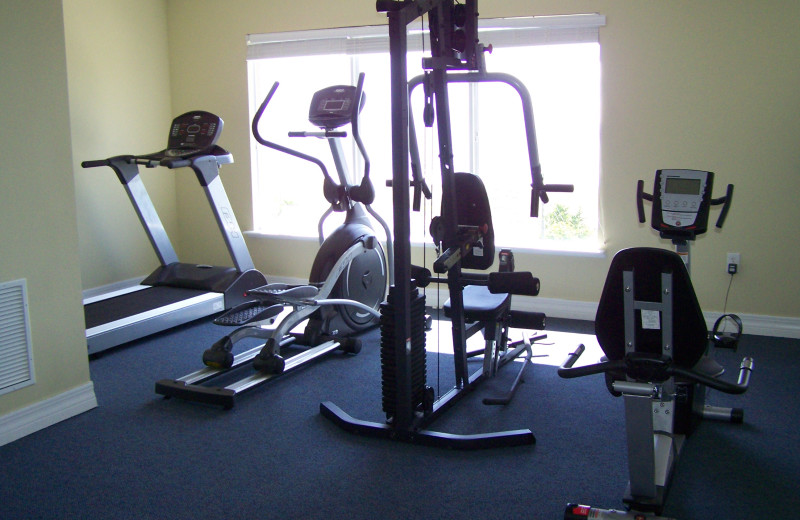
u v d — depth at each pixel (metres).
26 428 2.96
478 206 3.15
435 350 4.09
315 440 2.89
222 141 5.59
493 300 3.40
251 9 5.29
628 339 2.11
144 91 5.46
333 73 5.22
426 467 2.64
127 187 4.76
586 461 2.66
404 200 2.69
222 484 2.54
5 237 2.86
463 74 2.83
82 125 4.96
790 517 2.27
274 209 5.66
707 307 4.29
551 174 4.66
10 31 2.83
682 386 2.66
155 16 5.51
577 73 4.48
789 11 3.87
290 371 3.57
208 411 3.20
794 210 4.02
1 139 2.82
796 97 3.92
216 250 5.79
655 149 4.27
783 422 2.98
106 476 2.60
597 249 4.53
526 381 3.51
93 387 3.28
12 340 2.91
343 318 4.14
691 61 4.11
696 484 2.48
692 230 2.74
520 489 2.47
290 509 2.37
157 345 4.20
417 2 2.59
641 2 4.16
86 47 4.95
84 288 5.06
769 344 4.00
